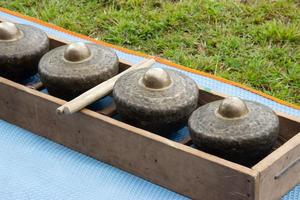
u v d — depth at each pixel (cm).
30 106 179
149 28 282
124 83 168
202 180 153
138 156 162
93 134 169
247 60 260
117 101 165
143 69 173
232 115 153
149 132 159
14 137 183
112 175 168
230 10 295
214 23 287
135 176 167
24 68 188
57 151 177
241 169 145
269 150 156
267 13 294
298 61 261
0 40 187
